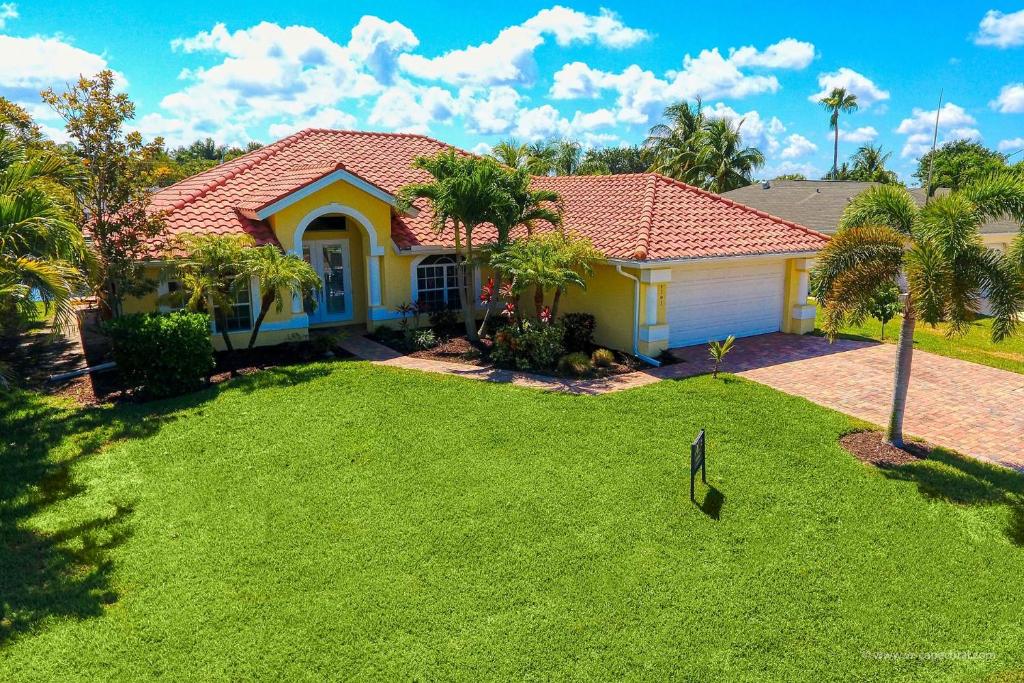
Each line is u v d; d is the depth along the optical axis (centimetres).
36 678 640
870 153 6631
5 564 812
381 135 2512
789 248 1945
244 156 2412
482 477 1042
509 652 688
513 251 1670
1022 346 2006
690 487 1020
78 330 1966
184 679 643
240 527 898
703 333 1928
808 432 1238
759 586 805
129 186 1545
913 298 1072
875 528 937
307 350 1728
